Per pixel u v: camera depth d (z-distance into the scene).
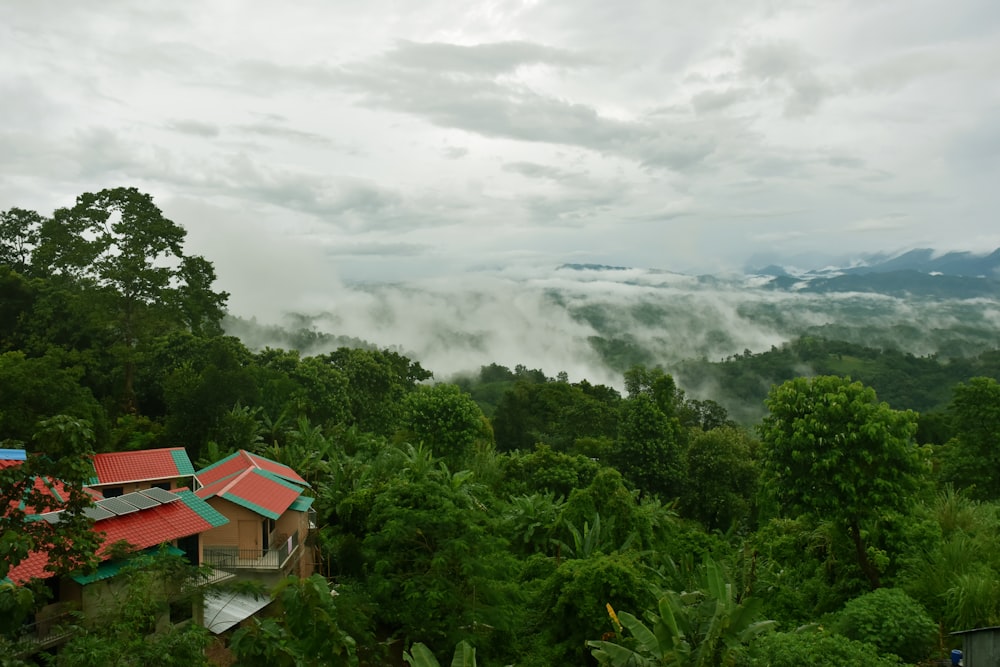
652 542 36.22
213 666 14.73
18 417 31.47
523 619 25.27
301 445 44.88
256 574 25.27
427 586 21.58
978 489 40.84
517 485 46.69
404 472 38.12
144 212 45.62
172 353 49.53
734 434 55.22
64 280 50.50
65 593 17.80
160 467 29.80
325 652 14.57
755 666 16.20
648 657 16.86
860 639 19.30
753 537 36.72
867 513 24.53
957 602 20.61
